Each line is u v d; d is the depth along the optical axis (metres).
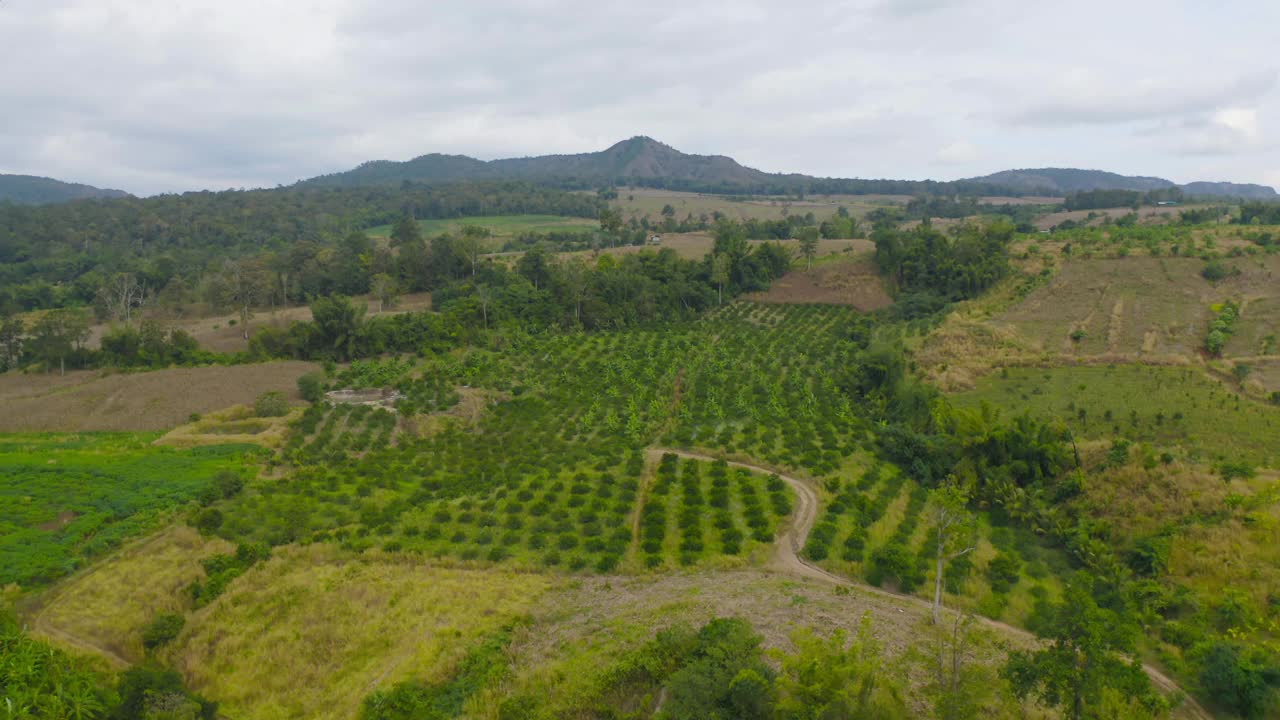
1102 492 61.34
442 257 162.12
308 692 39.97
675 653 36.66
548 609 46.19
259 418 88.94
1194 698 37.31
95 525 58.97
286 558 53.38
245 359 115.81
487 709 36.19
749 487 64.12
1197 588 47.19
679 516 59.44
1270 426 72.81
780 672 34.53
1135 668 30.39
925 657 37.91
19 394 102.62
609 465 71.56
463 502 62.59
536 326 130.00
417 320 125.94
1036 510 61.47
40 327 114.62
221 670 42.22
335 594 48.31
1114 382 90.38
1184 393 83.81
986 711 32.97
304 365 113.75
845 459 72.62
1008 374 98.62
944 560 52.16
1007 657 38.66
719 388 96.56
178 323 150.25
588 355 116.44
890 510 61.38
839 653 31.27
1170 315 107.12
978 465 68.31
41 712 32.94
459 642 42.44
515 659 40.59
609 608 45.38
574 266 150.25
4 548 54.56
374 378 104.56
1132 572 51.25
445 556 53.94
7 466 71.69
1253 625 41.84
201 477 70.12
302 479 69.75
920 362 107.12
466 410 91.25
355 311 121.06
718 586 47.66
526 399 93.94
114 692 35.88
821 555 52.59
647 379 103.12
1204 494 55.91
